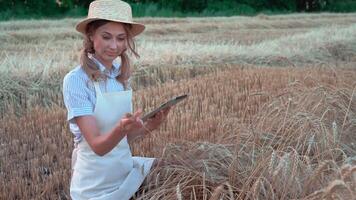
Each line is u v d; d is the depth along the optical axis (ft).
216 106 18.79
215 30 54.80
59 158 14.29
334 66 29.14
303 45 37.52
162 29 50.37
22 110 21.77
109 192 11.03
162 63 27.58
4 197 12.34
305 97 17.12
